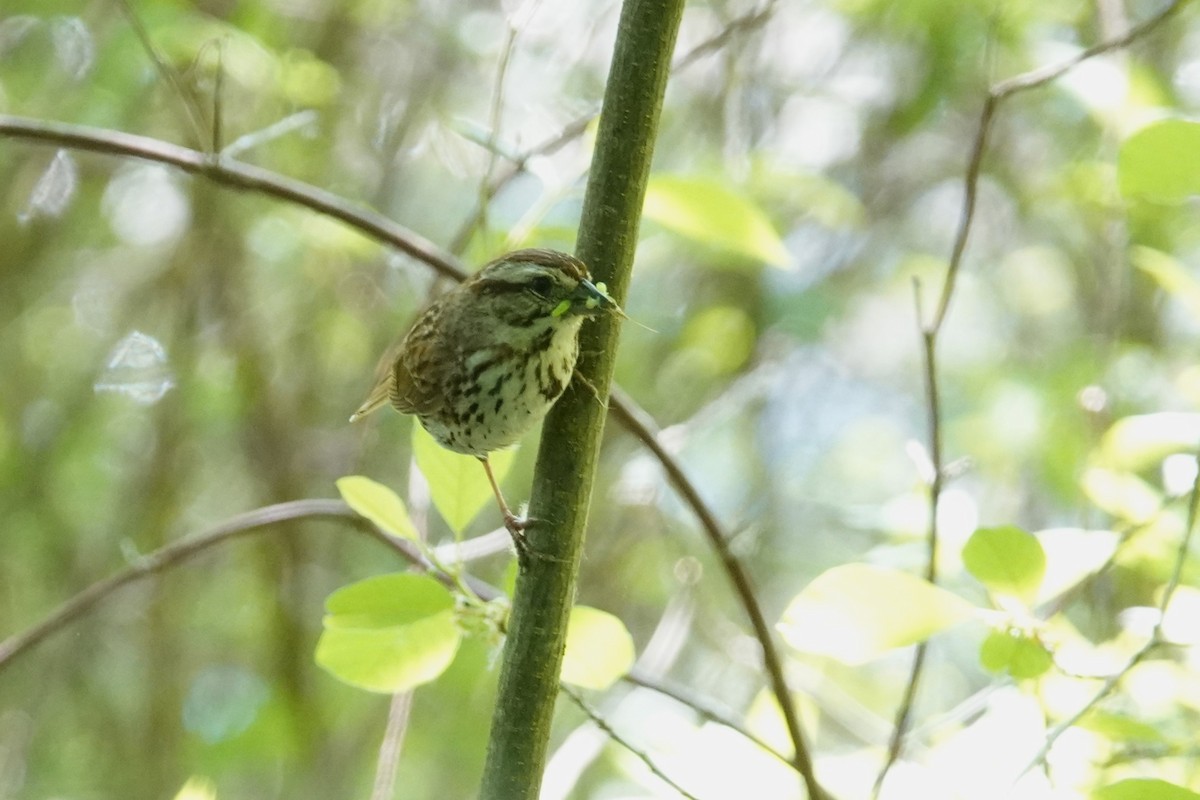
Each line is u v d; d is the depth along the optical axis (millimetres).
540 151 9164
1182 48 12406
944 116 13578
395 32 14016
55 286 14727
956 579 8094
